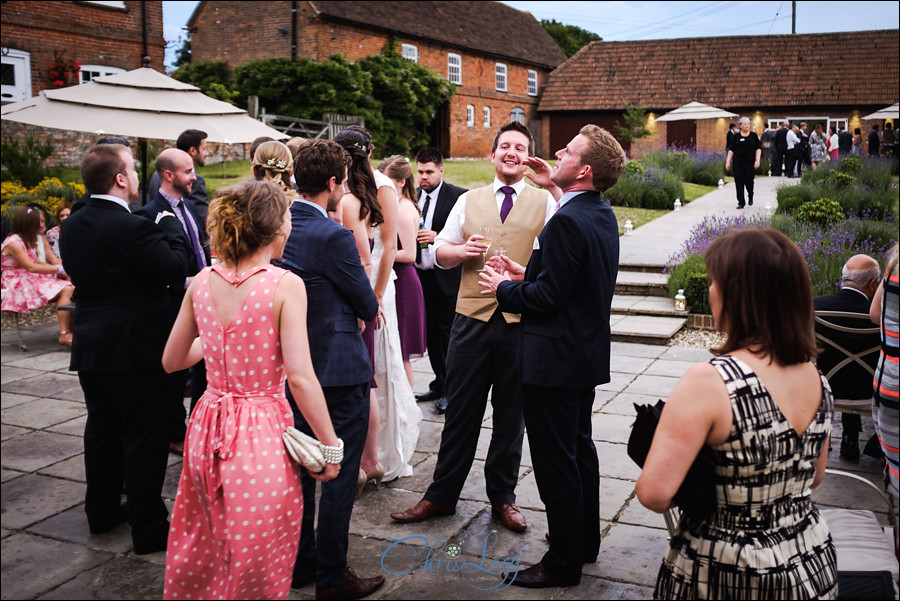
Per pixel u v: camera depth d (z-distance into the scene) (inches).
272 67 895.1
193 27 1027.3
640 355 281.6
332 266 121.2
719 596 79.5
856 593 96.7
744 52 1272.1
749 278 79.0
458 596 125.1
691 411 78.1
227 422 97.3
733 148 580.1
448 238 152.3
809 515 83.4
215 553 99.2
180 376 189.3
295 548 102.4
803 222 441.7
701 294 322.7
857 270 173.9
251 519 95.2
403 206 196.5
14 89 638.5
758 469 78.3
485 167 868.6
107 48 705.0
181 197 192.1
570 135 1341.0
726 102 1218.6
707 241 390.3
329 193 126.0
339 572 123.0
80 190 468.4
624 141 1282.0
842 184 593.6
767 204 577.0
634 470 176.9
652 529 148.6
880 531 113.8
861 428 187.8
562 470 122.9
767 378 78.6
